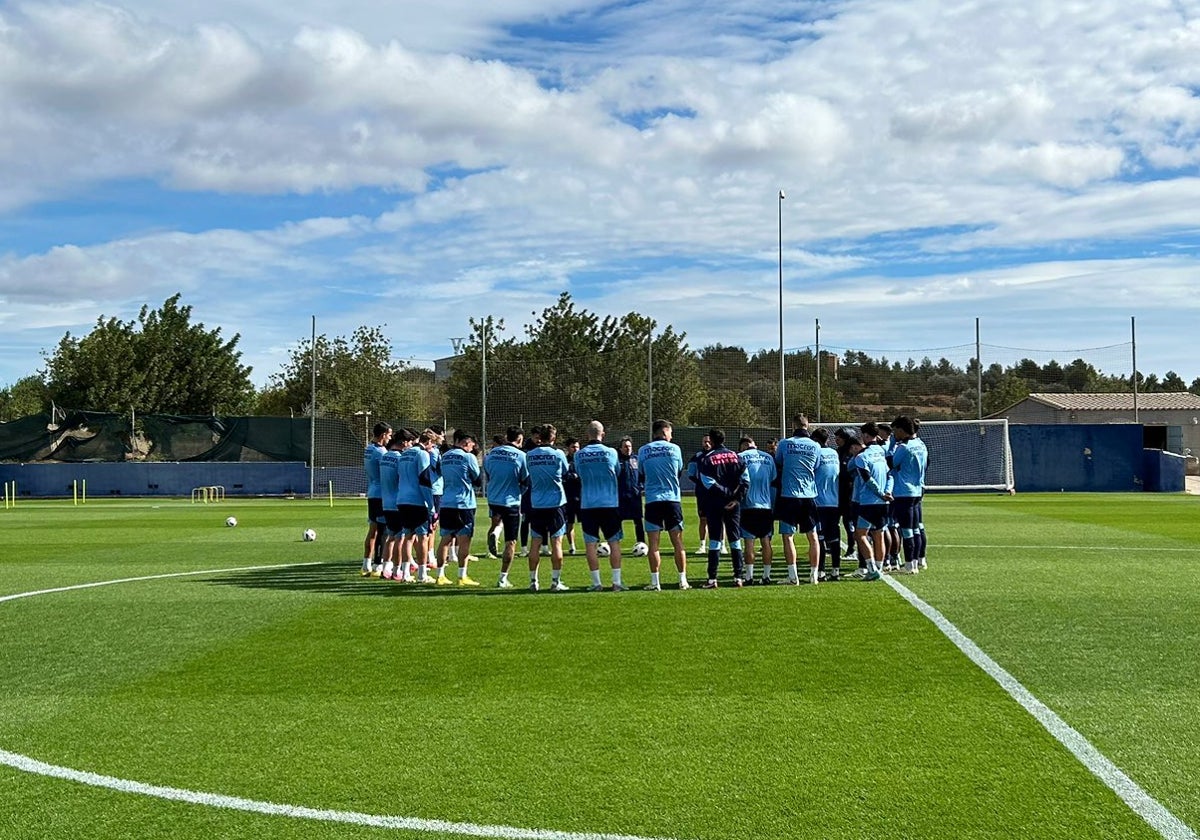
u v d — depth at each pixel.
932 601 11.11
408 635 9.45
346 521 26.14
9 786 5.41
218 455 42.03
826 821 4.84
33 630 9.94
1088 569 14.07
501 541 19.81
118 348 53.81
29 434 41.81
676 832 4.73
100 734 6.34
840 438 14.85
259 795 5.24
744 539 13.91
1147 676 7.57
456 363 42.84
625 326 46.78
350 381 55.91
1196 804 5.02
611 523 12.40
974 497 36.22
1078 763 5.61
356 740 6.16
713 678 7.61
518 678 7.68
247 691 7.38
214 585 13.21
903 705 6.80
